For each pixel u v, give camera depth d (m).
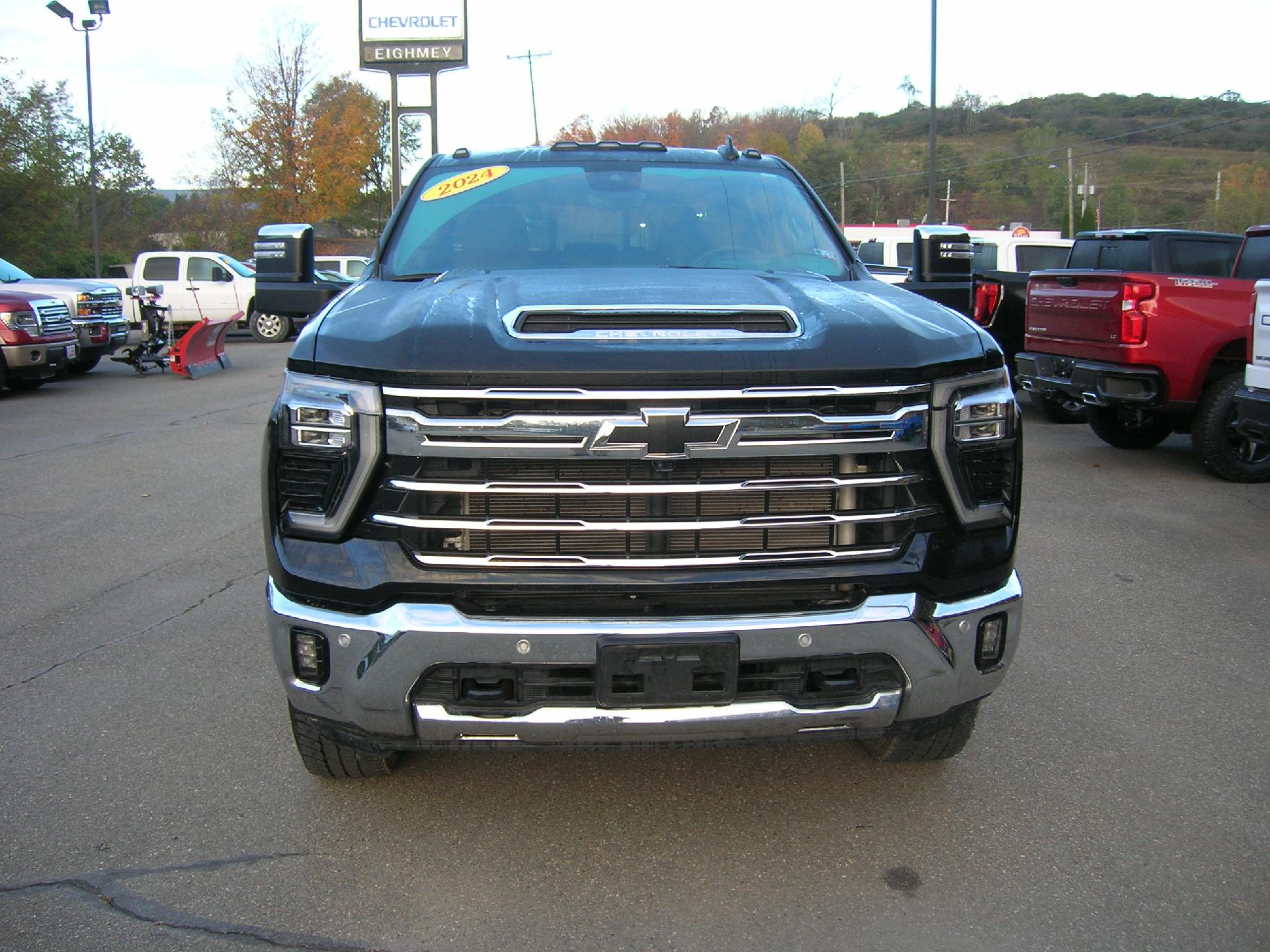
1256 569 5.65
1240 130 119.81
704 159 4.35
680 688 2.53
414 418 2.50
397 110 32.66
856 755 3.52
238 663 4.30
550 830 3.05
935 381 2.64
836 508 2.65
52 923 2.60
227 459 8.68
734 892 2.75
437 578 2.53
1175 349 7.70
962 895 2.73
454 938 2.56
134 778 3.35
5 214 39.66
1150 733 3.70
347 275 29.30
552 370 2.47
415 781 3.33
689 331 2.65
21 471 8.20
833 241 4.01
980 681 2.76
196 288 22.92
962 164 98.12
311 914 2.64
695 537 2.60
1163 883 2.79
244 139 45.44
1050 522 6.68
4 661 4.32
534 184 4.11
